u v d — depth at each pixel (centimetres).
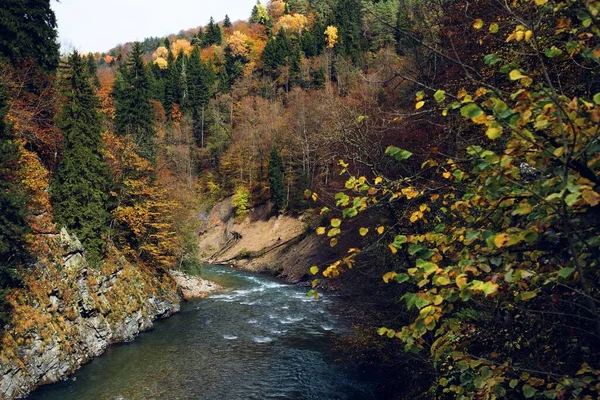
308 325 2797
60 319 2077
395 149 380
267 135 7531
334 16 9656
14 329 1789
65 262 2275
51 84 3061
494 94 357
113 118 5044
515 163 376
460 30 967
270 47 10388
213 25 13712
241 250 6262
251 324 2856
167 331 2725
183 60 10625
